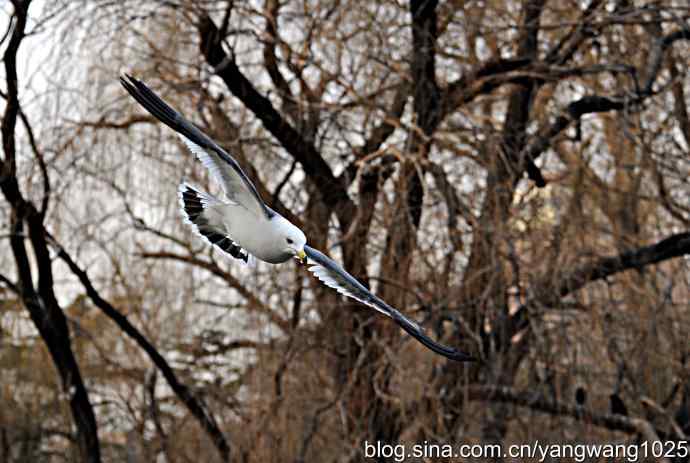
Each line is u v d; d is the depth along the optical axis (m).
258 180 14.86
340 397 13.77
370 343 13.92
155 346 15.62
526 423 14.37
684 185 15.41
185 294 15.54
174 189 15.09
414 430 15.14
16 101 13.70
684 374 14.22
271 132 15.06
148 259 15.98
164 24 15.05
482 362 13.62
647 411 14.73
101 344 17.77
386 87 15.17
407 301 15.23
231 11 15.25
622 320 14.27
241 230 6.47
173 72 15.26
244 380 14.98
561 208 15.17
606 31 16.09
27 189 14.25
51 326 15.65
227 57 14.25
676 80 15.08
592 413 13.69
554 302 14.16
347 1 14.88
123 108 14.77
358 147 15.30
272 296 14.70
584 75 15.95
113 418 18.06
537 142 15.56
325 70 14.48
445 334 15.06
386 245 14.61
